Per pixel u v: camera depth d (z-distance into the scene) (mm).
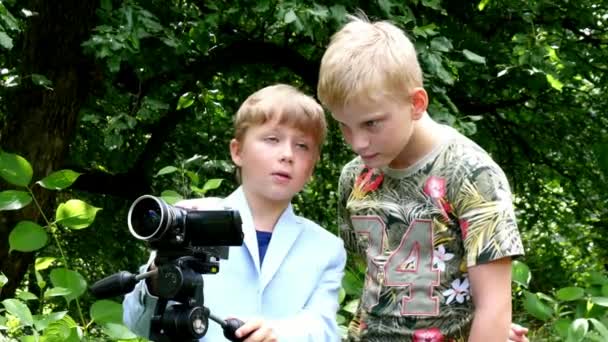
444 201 2361
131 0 5633
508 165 9305
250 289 2443
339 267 2619
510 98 8469
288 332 2312
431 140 2406
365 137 2242
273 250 2494
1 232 5898
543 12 7523
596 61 8234
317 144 2555
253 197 2541
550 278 8398
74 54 6152
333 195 8859
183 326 2027
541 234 10023
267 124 2486
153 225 2023
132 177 8156
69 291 2875
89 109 6754
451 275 2379
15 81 5375
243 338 2125
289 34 7430
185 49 5844
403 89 2234
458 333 2377
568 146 9164
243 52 7418
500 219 2271
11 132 6168
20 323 3029
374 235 2496
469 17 7543
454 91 7891
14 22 4445
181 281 2016
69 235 8320
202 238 2059
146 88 6949
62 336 2783
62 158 6242
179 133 8438
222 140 8438
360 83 2184
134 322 2322
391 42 2260
